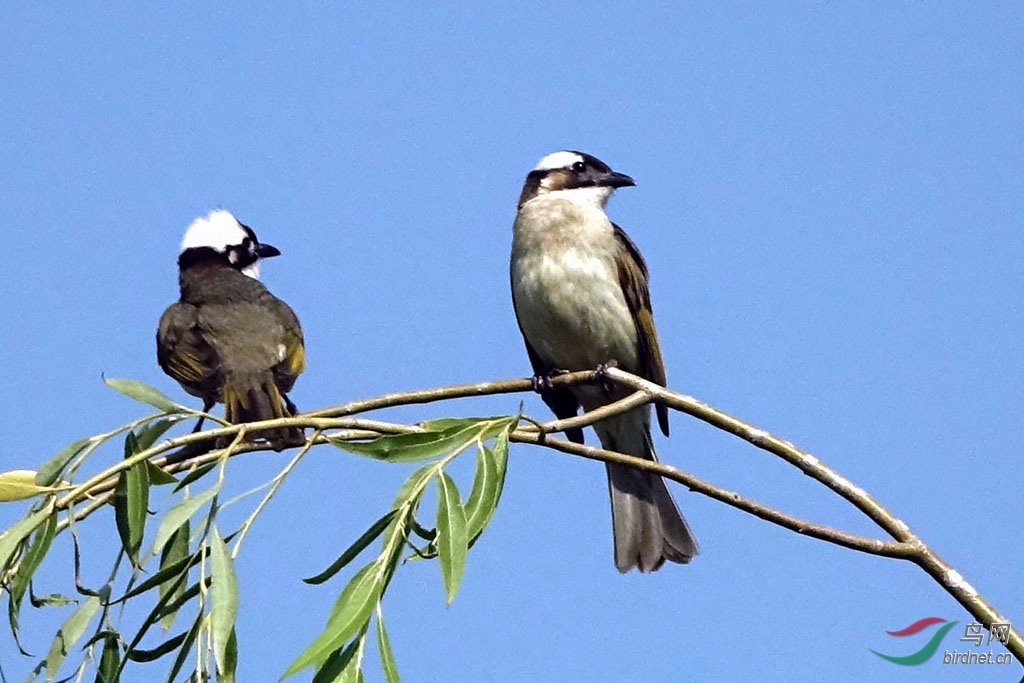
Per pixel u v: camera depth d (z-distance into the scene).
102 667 8.06
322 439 8.35
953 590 8.78
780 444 9.53
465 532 7.85
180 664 7.21
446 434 8.55
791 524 9.08
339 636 7.18
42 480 8.55
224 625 7.14
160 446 8.62
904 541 8.92
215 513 7.55
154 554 7.46
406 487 7.93
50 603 8.84
